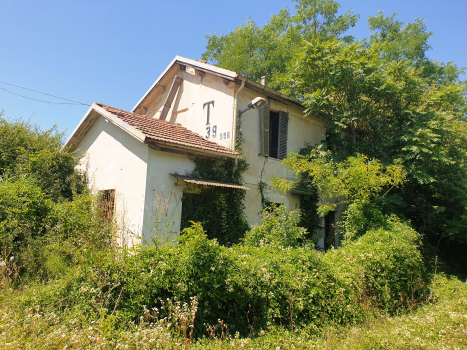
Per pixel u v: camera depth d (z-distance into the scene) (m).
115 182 8.72
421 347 4.07
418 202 11.16
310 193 10.99
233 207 8.88
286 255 5.45
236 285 4.52
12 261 5.34
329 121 11.02
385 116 11.35
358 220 8.24
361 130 12.20
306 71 10.88
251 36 19.70
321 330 4.72
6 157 8.91
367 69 10.48
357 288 5.52
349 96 10.86
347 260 6.14
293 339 4.32
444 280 8.28
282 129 10.99
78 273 4.25
